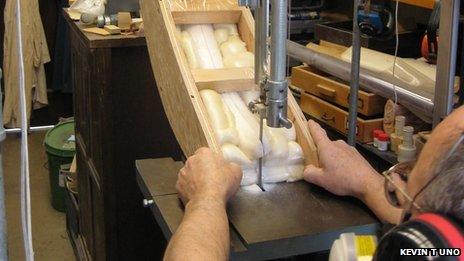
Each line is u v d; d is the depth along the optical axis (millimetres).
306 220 1026
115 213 2094
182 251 905
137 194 2090
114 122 2002
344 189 1104
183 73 1198
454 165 599
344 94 1793
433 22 1672
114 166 2045
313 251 996
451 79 1234
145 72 1979
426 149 664
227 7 1354
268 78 1018
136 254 2160
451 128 638
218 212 994
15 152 3699
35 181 3523
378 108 1734
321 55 1893
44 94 4098
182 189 1105
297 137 1219
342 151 1139
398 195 819
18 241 2795
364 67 1734
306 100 1981
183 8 1312
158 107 2025
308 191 1143
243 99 1257
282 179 1175
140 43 1922
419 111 1519
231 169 1092
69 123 3221
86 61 2033
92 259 2350
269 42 1014
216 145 1128
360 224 1017
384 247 609
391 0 1615
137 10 2201
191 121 1182
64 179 2961
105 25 2037
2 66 3754
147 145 2055
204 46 1307
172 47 1228
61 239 2938
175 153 2080
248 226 1001
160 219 1101
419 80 1612
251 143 1147
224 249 937
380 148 1665
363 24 1469
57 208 3180
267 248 963
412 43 1922
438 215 585
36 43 3934
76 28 2133
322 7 2516
